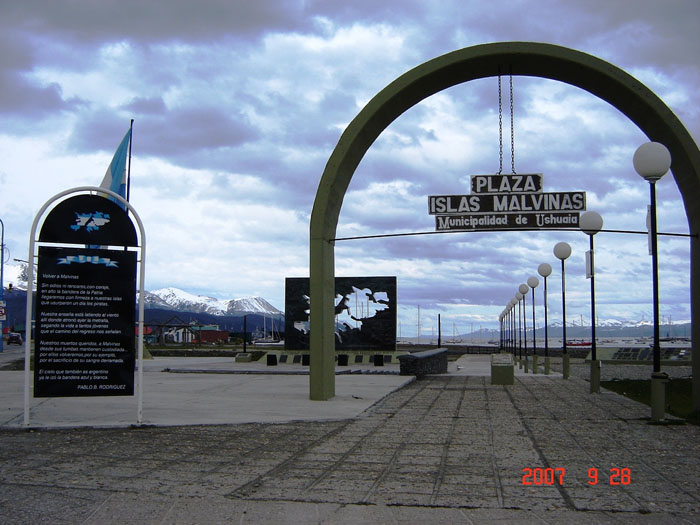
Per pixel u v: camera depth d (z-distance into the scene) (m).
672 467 8.17
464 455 8.90
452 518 5.97
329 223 16.14
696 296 13.40
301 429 11.21
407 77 15.18
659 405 12.05
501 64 14.84
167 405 14.32
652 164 12.34
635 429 11.39
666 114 13.59
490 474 7.74
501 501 6.55
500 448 9.44
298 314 36.88
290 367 33.44
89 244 11.37
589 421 12.43
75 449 9.21
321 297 15.72
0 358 42.31
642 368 34.66
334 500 6.55
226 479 7.42
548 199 15.15
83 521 5.86
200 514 6.08
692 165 13.24
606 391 19.44
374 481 7.36
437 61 14.97
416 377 25.30
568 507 6.34
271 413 12.99
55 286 11.20
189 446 9.48
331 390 16.20
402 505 6.39
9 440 9.94
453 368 35.12
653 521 5.91
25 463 8.25
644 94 13.73
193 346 78.00
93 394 11.21
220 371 28.33
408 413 13.64
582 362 43.22
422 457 8.74
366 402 15.28
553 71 14.84
